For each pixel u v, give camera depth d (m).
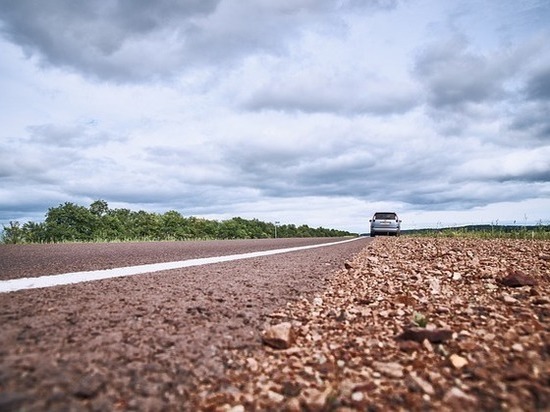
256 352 1.71
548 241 9.23
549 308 2.47
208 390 1.32
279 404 1.26
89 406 1.10
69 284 2.82
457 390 1.34
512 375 1.45
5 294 2.37
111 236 15.66
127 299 2.35
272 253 7.11
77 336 1.61
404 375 1.50
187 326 1.91
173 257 5.72
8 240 12.47
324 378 1.48
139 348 1.55
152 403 1.17
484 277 3.70
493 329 2.05
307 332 2.03
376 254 7.00
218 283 3.16
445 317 2.34
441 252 6.55
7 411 1.02
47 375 1.24
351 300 2.87
